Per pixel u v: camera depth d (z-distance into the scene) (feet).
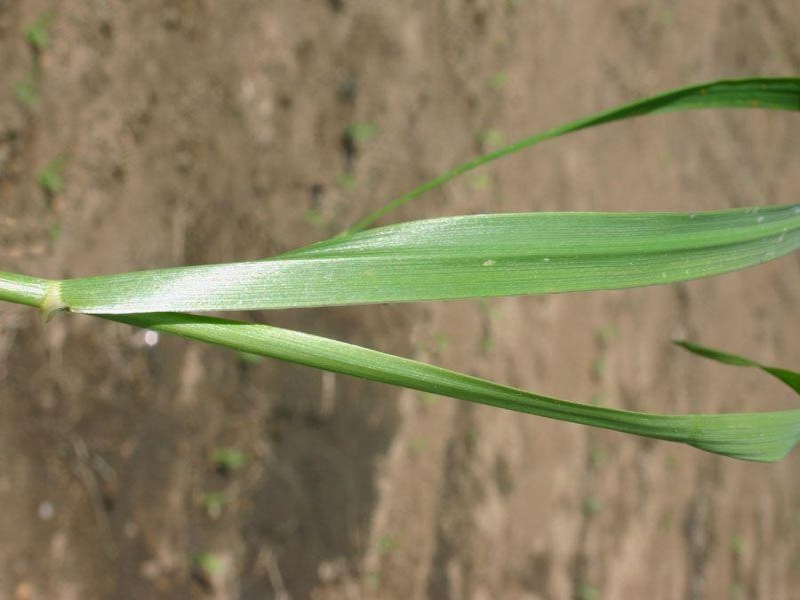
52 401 2.11
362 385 2.83
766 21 5.46
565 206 3.62
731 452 1.02
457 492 3.14
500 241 0.99
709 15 4.93
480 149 3.23
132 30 2.24
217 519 2.43
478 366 3.17
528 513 3.46
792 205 1.03
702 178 4.64
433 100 3.07
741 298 5.03
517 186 3.38
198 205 2.41
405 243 0.99
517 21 3.47
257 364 2.56
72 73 2.11
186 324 0.98
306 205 2.67
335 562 2.71
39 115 2.04
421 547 2.99
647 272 1.00
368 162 2.84
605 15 4.05
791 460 5.69
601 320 3.90
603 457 3.95
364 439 2.82
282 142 2.61
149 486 2.30
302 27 2.67
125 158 2.24
